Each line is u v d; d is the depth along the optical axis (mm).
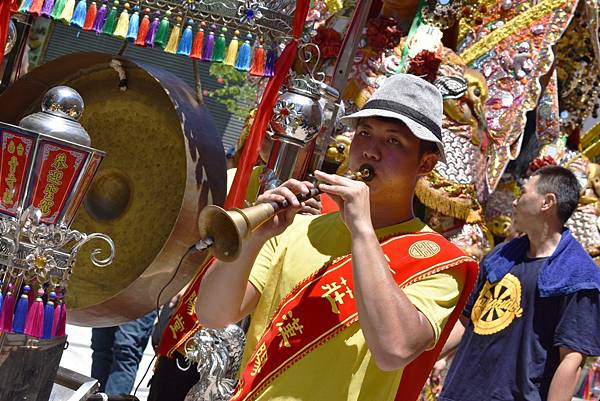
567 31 7160
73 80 3625
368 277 2730
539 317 4758
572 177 4938
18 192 2795
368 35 4559
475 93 4801
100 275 3443
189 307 3768
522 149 7031
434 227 4875
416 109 2967
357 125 3062
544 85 6711
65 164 2807
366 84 4531
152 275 3307
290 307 2932
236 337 3699
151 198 3424
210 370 3621
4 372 2793
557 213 4910
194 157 3301
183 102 3373
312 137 3355
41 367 2855
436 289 2896
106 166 3512
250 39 3379
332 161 4445
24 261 2785
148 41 3320
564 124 7320
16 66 3773
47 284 2842
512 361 4773
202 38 3350
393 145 2961
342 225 3014
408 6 4875
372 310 2717
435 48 4617
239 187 3361
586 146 8477
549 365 4727
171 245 3273
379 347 2721
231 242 2742
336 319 2877
